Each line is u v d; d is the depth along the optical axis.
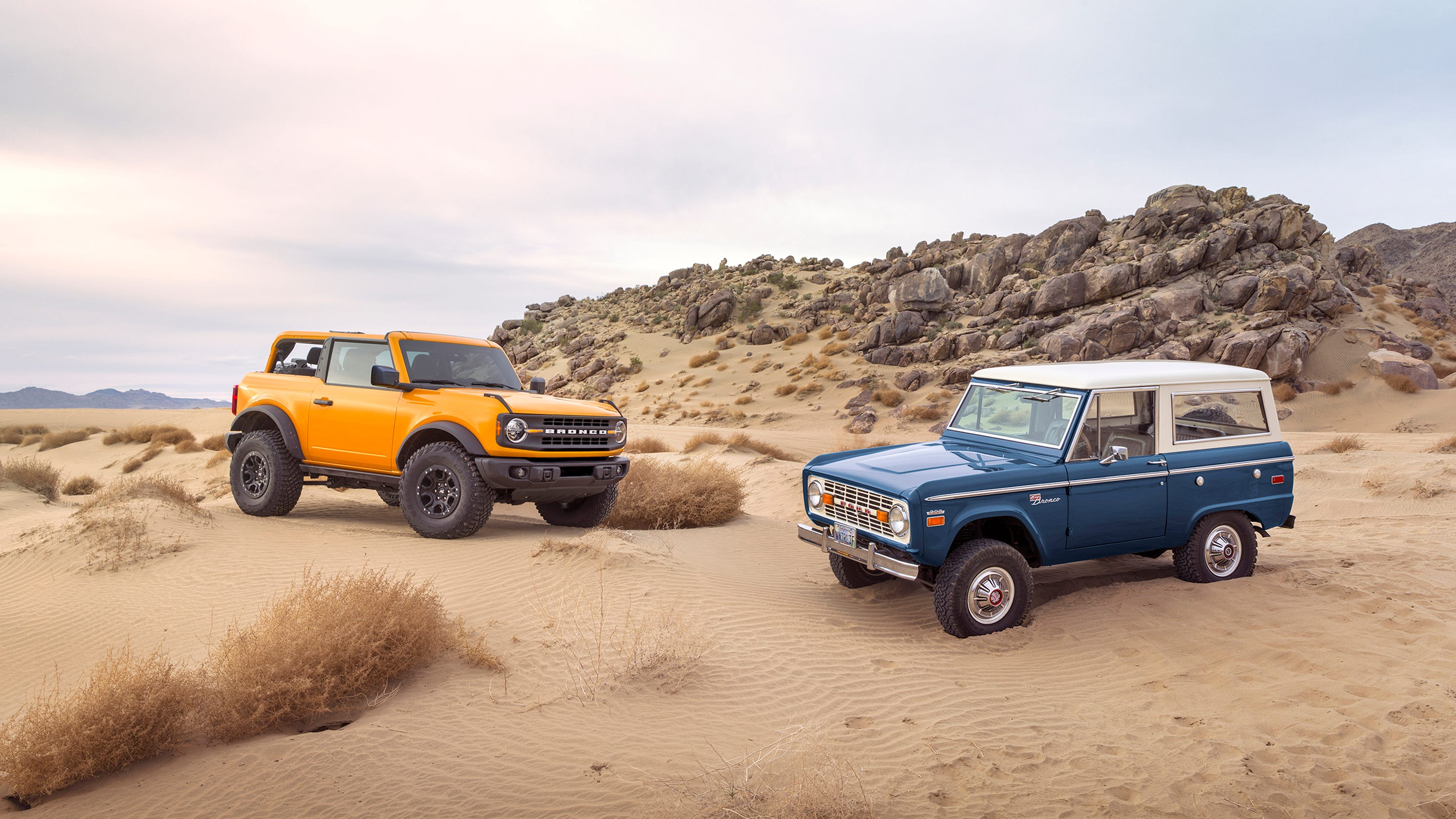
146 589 7.45
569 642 5.84
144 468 26.62
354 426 9.41
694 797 3.73
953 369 39.47
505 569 7.54
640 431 34.47
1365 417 31.97
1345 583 7.20
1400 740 4.36
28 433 39.94
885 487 6.18
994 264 54.16
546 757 4.22
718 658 5.68
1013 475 6.18
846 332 53.31
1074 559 6.61
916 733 4.61
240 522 9.72
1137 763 4.21
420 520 8.78
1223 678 5.33
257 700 4.65
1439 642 5.73
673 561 8.05
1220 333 38.72
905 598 7.42
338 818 3.69
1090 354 38.34
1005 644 6.08
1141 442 6.80
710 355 55.28
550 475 8.66
